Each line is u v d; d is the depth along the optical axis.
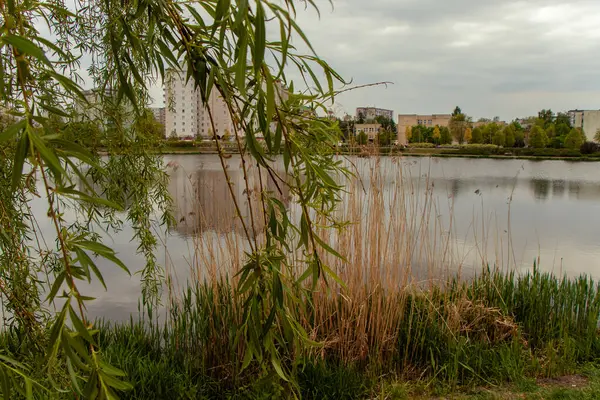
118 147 2.29
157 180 2.77
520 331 3.81
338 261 3.50
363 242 3.79
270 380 1.40
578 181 16.97
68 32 1.96
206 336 3.39
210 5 0.97
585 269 5.77
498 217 9.12
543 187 14.88
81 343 0.82
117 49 1.05
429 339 3.65
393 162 3.77
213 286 3.47
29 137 0.68
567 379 3.42
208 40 1.03
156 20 1.01
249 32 0.86
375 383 3.28
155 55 1.15
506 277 4.37
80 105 1.92
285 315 1.18
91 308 4.34
